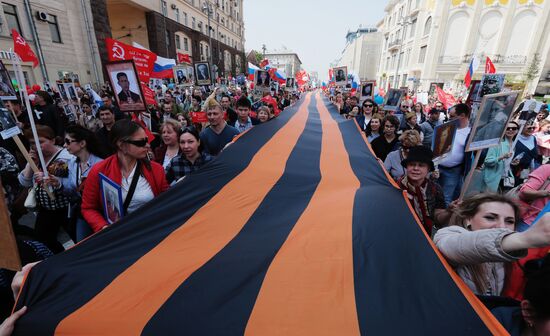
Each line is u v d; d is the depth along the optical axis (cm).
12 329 105
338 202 193
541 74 2381
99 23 1634
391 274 120
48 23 1373
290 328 98
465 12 2417
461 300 106
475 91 550
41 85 1341
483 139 256
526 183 254
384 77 4228
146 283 121
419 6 2930
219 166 261
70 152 253
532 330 97
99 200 216
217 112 356
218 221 178
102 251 145
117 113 589
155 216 178
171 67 1088
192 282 122
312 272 125
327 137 419
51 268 130
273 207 199
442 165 386
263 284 119
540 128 551
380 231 148
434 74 2597
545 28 2289
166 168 298
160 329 100
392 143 430
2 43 1173
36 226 270
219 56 3966
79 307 109
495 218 139
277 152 320
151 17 2334
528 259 135
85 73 1597
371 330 96
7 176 303
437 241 138
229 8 4541
